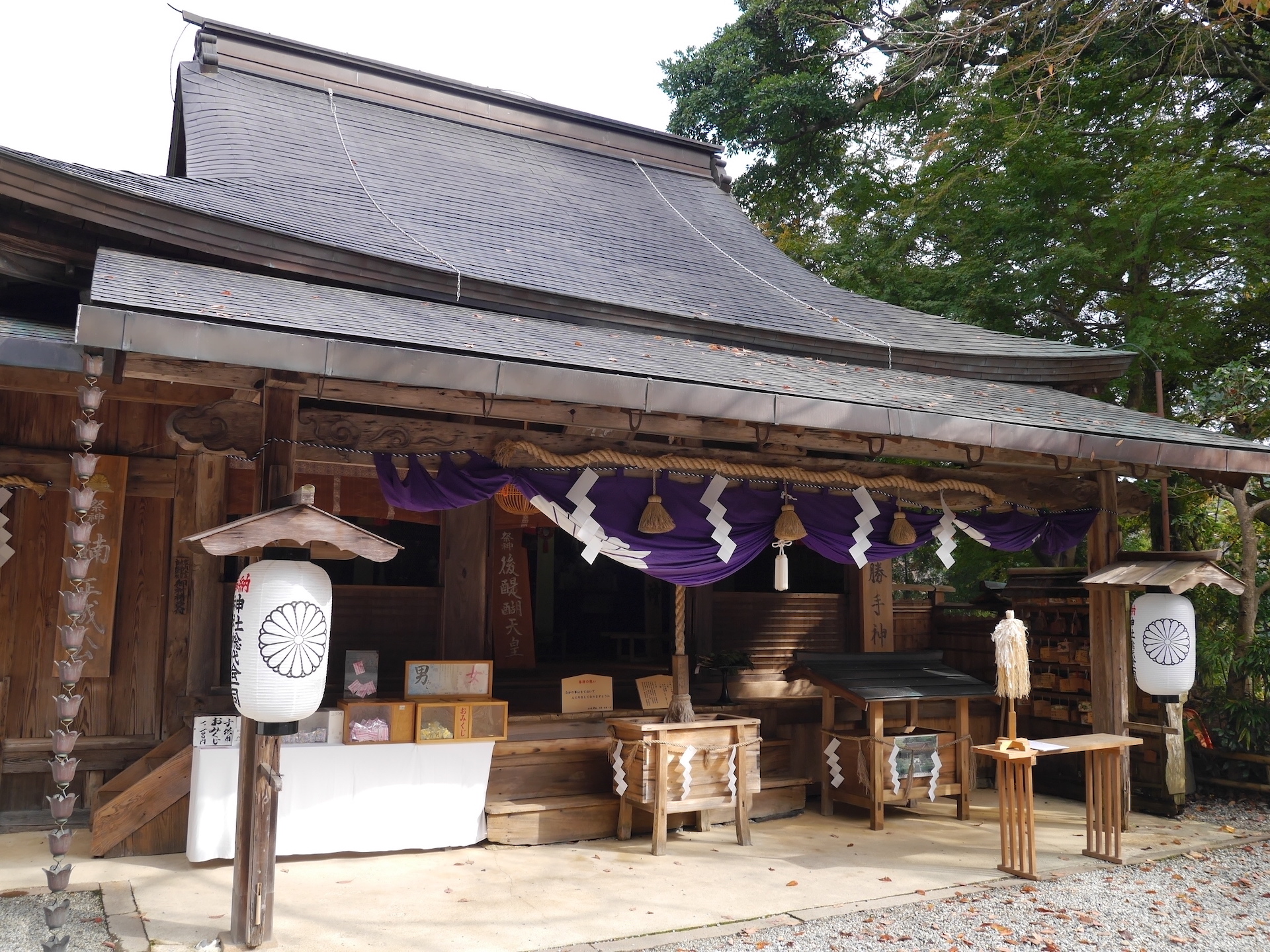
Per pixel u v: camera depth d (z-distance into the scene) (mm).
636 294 7453
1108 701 7055
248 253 5738
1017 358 8297
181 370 4453
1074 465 7262
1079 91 11094
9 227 5344
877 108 14867
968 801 7105
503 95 10398
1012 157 10953
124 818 5637
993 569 13188
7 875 5223
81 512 3906
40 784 6301
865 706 6867
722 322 7301
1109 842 6008
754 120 17109
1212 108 11477
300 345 4020
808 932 4551
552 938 4391
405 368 4238
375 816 5820
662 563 6008
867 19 15008
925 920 4742
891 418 5496
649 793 6000
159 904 4750
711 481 6250
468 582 7168
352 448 5035
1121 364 8586
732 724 6301
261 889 4191
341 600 6938
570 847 6152
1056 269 10406
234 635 4180
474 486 5391
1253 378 9031
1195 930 4641
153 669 6625
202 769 5477
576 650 11008
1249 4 7441
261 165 7523
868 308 9281
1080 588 8305
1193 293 10578
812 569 9367
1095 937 4520
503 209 8633
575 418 5477
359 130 9102
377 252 6238
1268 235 10008
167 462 6727
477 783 6133
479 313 6152
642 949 4289
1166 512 7301
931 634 9812
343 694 6617
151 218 5422
